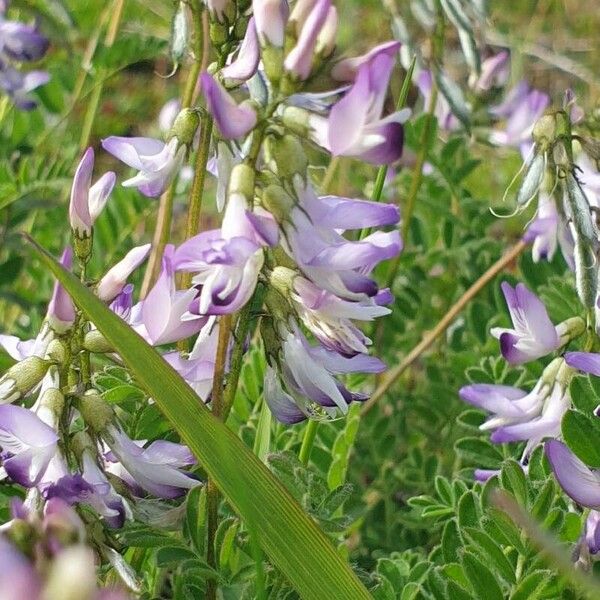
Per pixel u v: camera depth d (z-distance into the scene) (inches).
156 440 11.0
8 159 19.2
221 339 10.6
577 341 14.4
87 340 10.6
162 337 10.5
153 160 10.9
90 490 10.2
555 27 29.3
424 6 15.2
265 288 10.6
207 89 9.9
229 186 10.3
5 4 18.1
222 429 10.0
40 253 9.6
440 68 15.4
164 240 13.8
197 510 10.9
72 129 23.7
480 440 13.5
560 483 10.9
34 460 10.1
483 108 17.4
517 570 11.4
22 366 10.5
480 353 16.4
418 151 17.6
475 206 18.1
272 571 11.1
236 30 10.9
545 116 12.3
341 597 10.3
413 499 13.2
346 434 13.3
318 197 10.4
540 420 11.9
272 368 10.8
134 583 10.4
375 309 10.4
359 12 26.9
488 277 16.4
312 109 10.3
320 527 10.5
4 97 19.2
